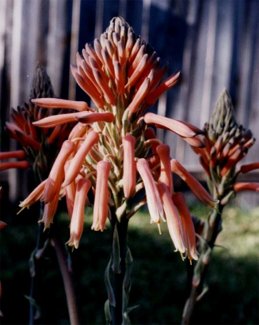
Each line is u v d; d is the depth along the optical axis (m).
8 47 0.86
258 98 1.00
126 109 0.23
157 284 0.69
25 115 0.30
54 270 0.69
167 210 0.22
